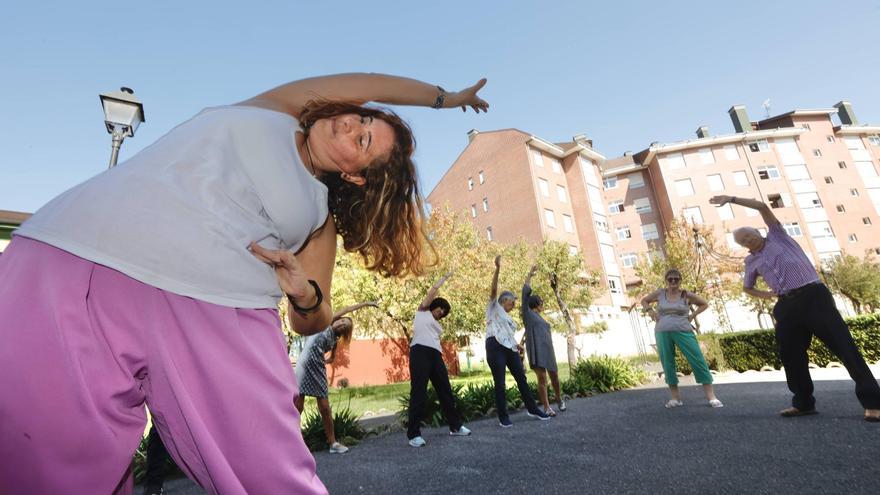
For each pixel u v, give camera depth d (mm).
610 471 2994
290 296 1009
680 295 5965
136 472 4160
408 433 4859
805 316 4055
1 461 622
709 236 22172
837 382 6496
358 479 3447
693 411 5195
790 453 2980
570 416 5855
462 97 1395
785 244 4277
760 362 9836
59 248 723
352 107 1134
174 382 739
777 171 44344
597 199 41719
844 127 46812
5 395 619
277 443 793
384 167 1191
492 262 19672
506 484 2945
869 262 32312
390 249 1320
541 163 39219
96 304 724
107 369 706
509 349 5871
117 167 840
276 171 920
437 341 5348
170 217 774
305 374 4930
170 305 767
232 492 735
